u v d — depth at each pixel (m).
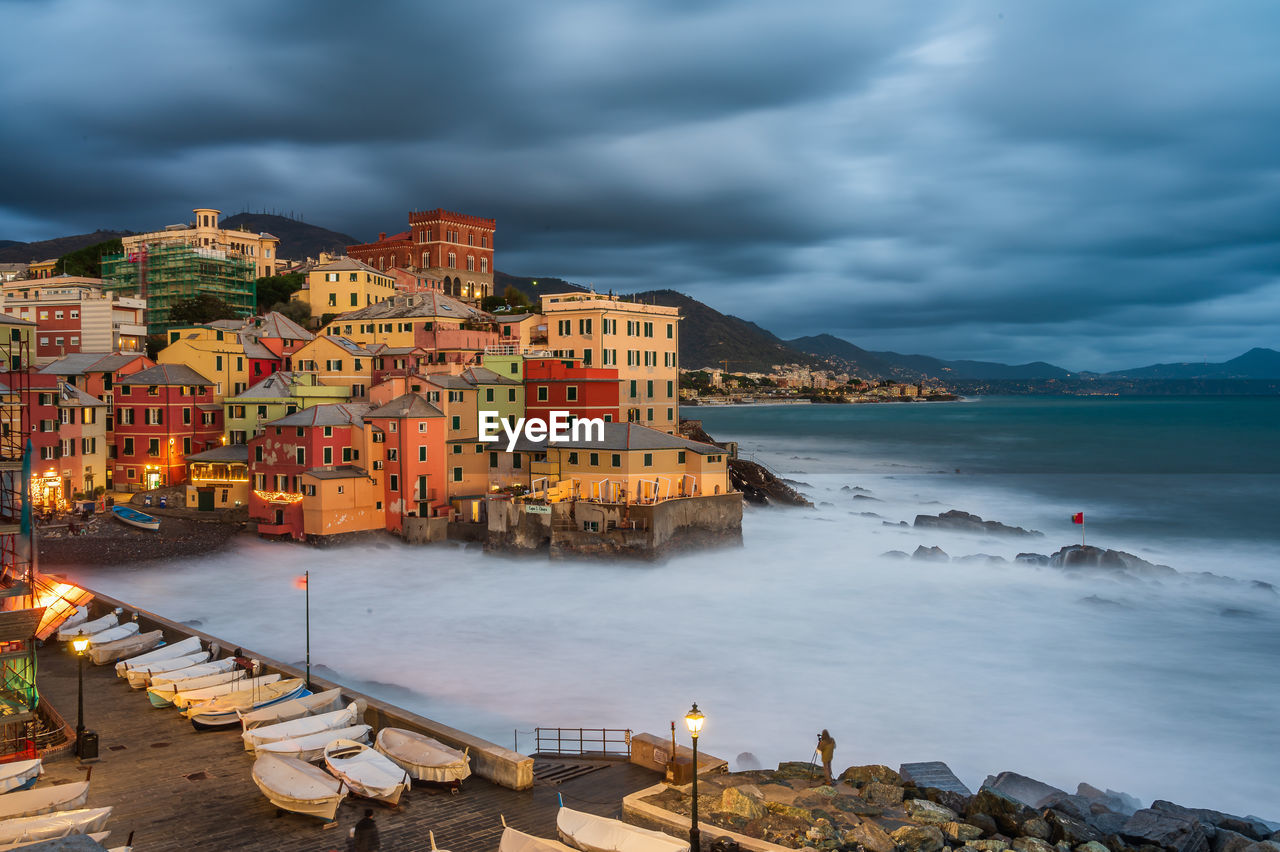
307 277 165.25
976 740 46.38
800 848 27.83
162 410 104.25
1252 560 93.12
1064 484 160.62
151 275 153.12
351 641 63.09
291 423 90.19
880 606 72.81
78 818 26.34
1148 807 38.66
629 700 51.66
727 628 66.62
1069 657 59.84
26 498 33.88
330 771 32.09
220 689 41.25
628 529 83.12
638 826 29.08
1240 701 51.81
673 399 121.62
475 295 196.00
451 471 95.00
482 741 34.12
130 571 79.88
